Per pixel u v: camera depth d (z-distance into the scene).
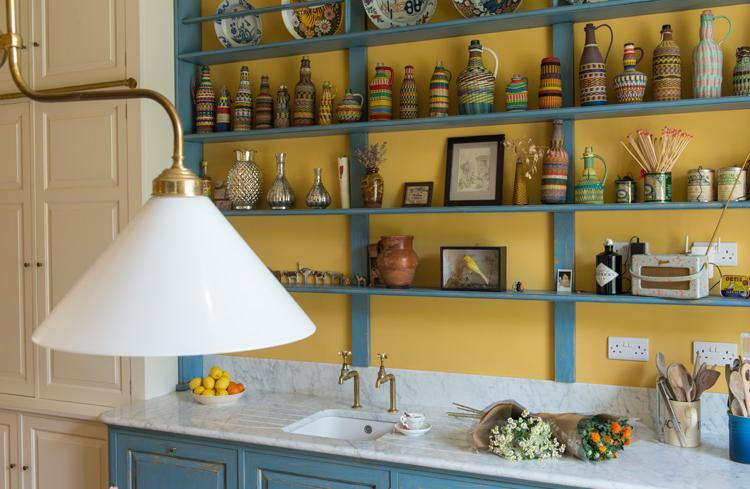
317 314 3.19
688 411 2.38
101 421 2.86
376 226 3.07
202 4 3.42
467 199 2.82
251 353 3.31
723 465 2.20
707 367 2.55
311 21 3.12
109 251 0.85
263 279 0.89
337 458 2.45
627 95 2.52
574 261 2.74
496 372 2.87
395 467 2.35
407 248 2.85
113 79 3.12
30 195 3.26
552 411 2.77
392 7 2.95
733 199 2.41
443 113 2.78
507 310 2.85
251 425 2.69
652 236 2.65
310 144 3.20
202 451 2.69
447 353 2.95
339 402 3.06
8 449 3.31
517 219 2.83
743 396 2.24
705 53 2.42
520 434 2.28
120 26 3.10
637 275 2.47
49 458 3.21
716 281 2.57
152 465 2.79
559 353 2.74
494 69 2.87
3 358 3.34
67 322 0.79
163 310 0.78
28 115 3.27
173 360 3.25
